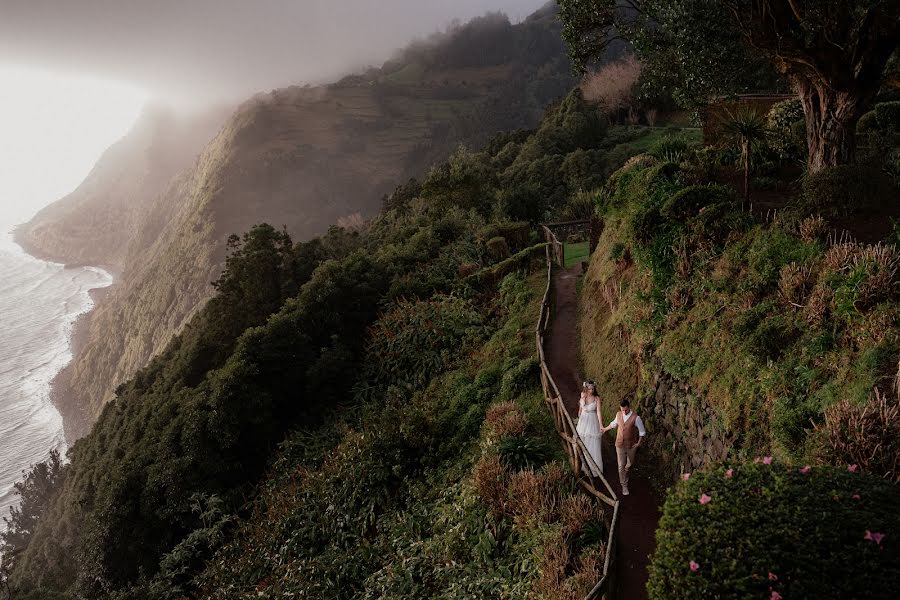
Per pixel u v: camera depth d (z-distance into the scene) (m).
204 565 17.17
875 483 4.71
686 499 4.97
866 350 6.70
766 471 4.96
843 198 9.34
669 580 4.66
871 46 9.89
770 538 4.30
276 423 21.19
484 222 31.27
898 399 5.97
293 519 15.07
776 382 7.51
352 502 14.06
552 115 65.56
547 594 7.53
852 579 3.97
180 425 20.77
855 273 7.37
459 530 10.34
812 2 9.59
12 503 104.25
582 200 33.50
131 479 19.84
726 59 11.22
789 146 14.86
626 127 52.34
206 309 29.00
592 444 9.61
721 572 4.29
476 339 19.17
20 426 152.88
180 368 26.84
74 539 26.66
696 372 9.11
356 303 24.75
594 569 7.38
